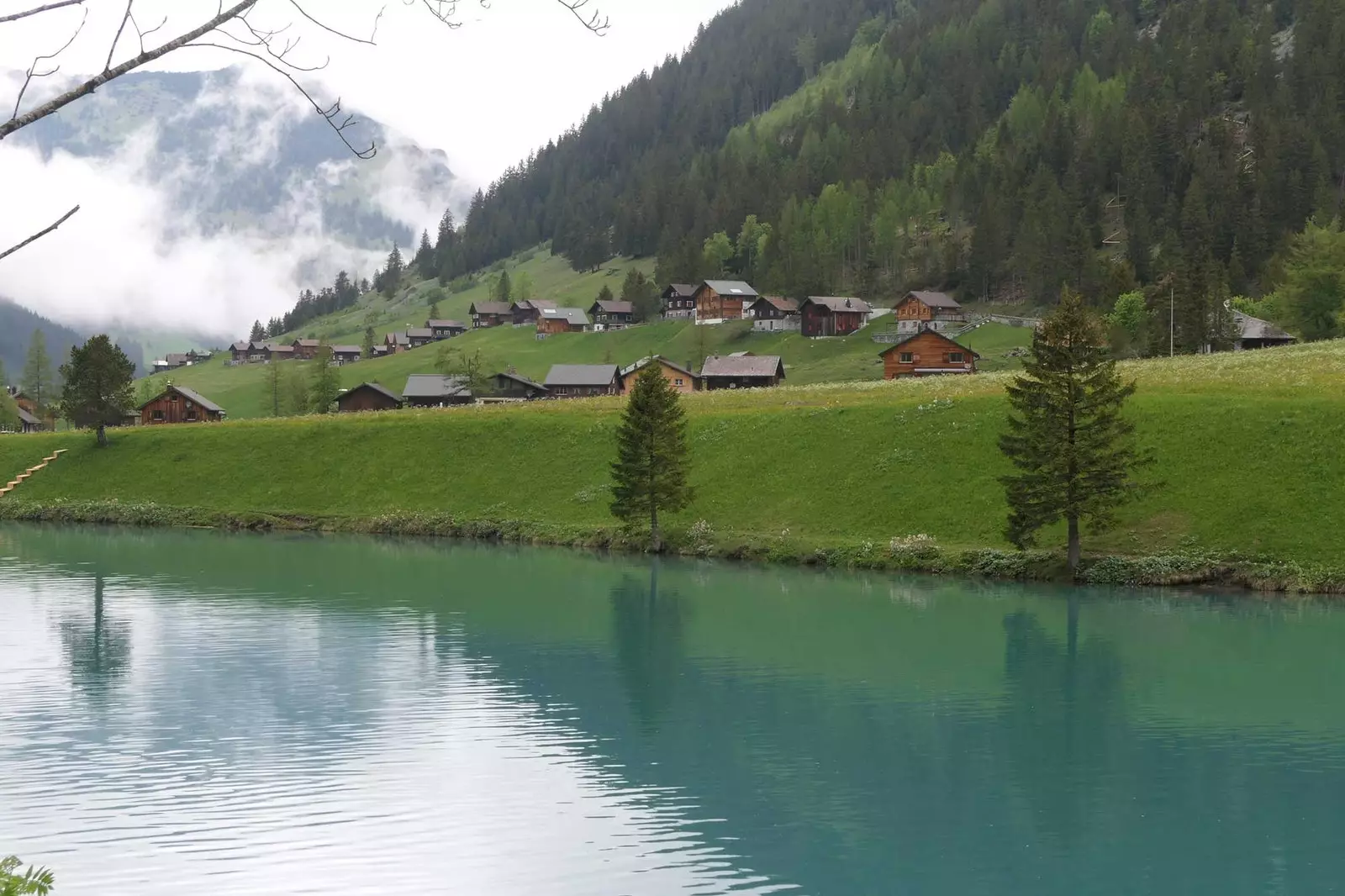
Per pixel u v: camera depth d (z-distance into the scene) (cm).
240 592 6931
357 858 2875
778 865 2870
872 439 9350
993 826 3156
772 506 8962
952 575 7438
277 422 12962
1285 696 4525
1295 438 7662
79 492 11681
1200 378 9731
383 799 3306
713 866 2861
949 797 3384
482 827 3095
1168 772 3622
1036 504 7112
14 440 13125
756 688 4659
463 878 2769
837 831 3095
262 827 3069
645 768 3612
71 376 12675
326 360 19050
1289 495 7250
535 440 11056
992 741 3947
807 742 3909
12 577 7456
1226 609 6234
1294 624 5856
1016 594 6756
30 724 4056
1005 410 9112
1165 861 2927
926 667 5012
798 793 3400
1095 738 3975
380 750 3778
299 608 6388
